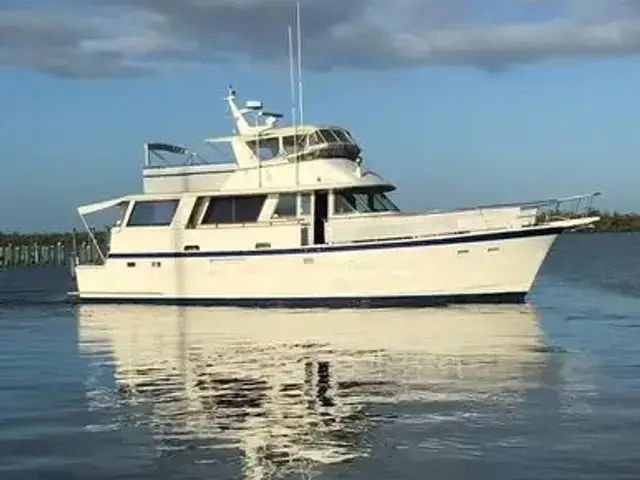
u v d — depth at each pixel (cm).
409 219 3003
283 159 3141
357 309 2959
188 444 1109
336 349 2006
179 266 3244
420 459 1023
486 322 2534
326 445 1092
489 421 1209
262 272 3119
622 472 964
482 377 1578
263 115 3203
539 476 952
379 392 1443
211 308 3145
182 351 2041
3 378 1664
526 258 2966
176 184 3275
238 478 958
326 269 3038
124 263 3338
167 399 1421
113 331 2525
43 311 3216
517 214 2975
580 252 9344
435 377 1588
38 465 1024
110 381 1617
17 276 6844
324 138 3125
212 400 1404
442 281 2970
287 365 1775
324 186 3061
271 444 1102
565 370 1650
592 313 2848
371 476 958
